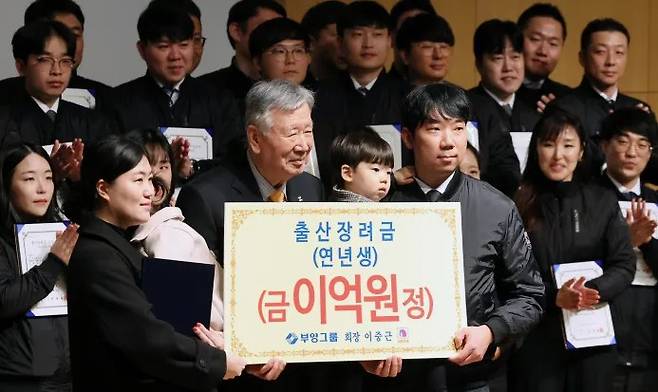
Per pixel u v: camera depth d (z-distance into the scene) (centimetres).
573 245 859
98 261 548
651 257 914
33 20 1034
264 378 586
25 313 755
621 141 940
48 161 795
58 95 919
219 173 641
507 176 980
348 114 990
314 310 594
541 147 872
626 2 1384
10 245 770
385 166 712
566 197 869
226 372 565
